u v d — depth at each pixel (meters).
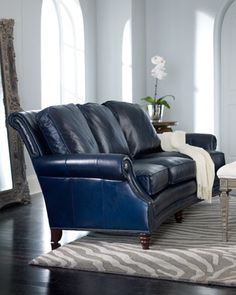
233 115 7.25
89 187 3.37
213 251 3.23
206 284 2.65
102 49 7.19
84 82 6.91
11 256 3.19
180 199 4.04
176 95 7.43
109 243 3.47
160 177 3.50
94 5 7.12
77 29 6.85
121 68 7.13
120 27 7.10
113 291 2.56
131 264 2.97
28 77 5.59
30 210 4.68
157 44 7.49
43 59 6.45
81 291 2.56
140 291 2.56
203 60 7.27
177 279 2.71
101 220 3.37
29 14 5.58
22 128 3.48
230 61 7.22
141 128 4.75
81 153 3.44
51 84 6.58
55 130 3.44
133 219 3.28
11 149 5.01
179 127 7.45
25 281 2.72
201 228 3.95
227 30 7.21
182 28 7.35
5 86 5.04
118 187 3.30
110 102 4.64
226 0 7.07
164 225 4.07
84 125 3.73
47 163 3.41
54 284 2.67
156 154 4.65
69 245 3.41
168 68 7.46
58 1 6.62
